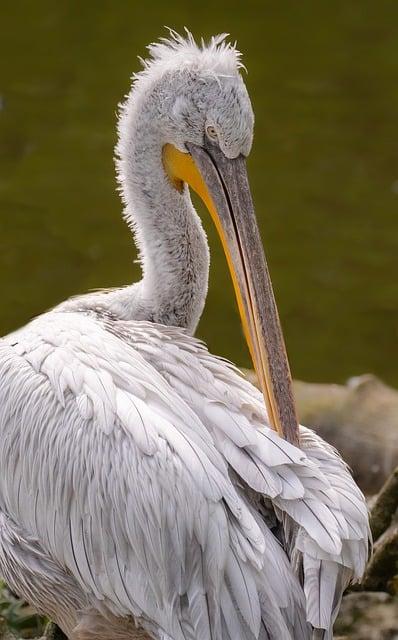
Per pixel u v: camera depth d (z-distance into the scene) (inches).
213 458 339.0
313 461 354.3
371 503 509.7
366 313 823.1
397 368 777.6
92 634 364.5
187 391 359.3
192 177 398.6
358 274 860.0
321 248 889.5
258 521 337.7
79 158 989.8
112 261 869.8
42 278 852.0
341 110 1067.3
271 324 372.5
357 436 569.9
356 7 1254.3
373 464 563.8
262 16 1235.9
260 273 378.9
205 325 801.6
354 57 1156.5
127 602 344.2
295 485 334.0
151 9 1247.5
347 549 334.0
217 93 384.8
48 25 1204.5
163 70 397.1
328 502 336.2
